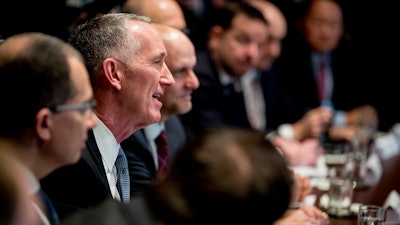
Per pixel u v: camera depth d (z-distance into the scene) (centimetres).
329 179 347
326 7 561
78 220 169
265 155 158
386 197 356
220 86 450
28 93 189
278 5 572
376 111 591
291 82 567
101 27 256
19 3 359
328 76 584
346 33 606
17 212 119
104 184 249
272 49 505
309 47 569
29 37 197
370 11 671
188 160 160
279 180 157
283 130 477
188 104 318
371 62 614
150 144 307
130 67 254
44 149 194
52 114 192
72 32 263
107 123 256
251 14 452
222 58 455
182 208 158
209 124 438
